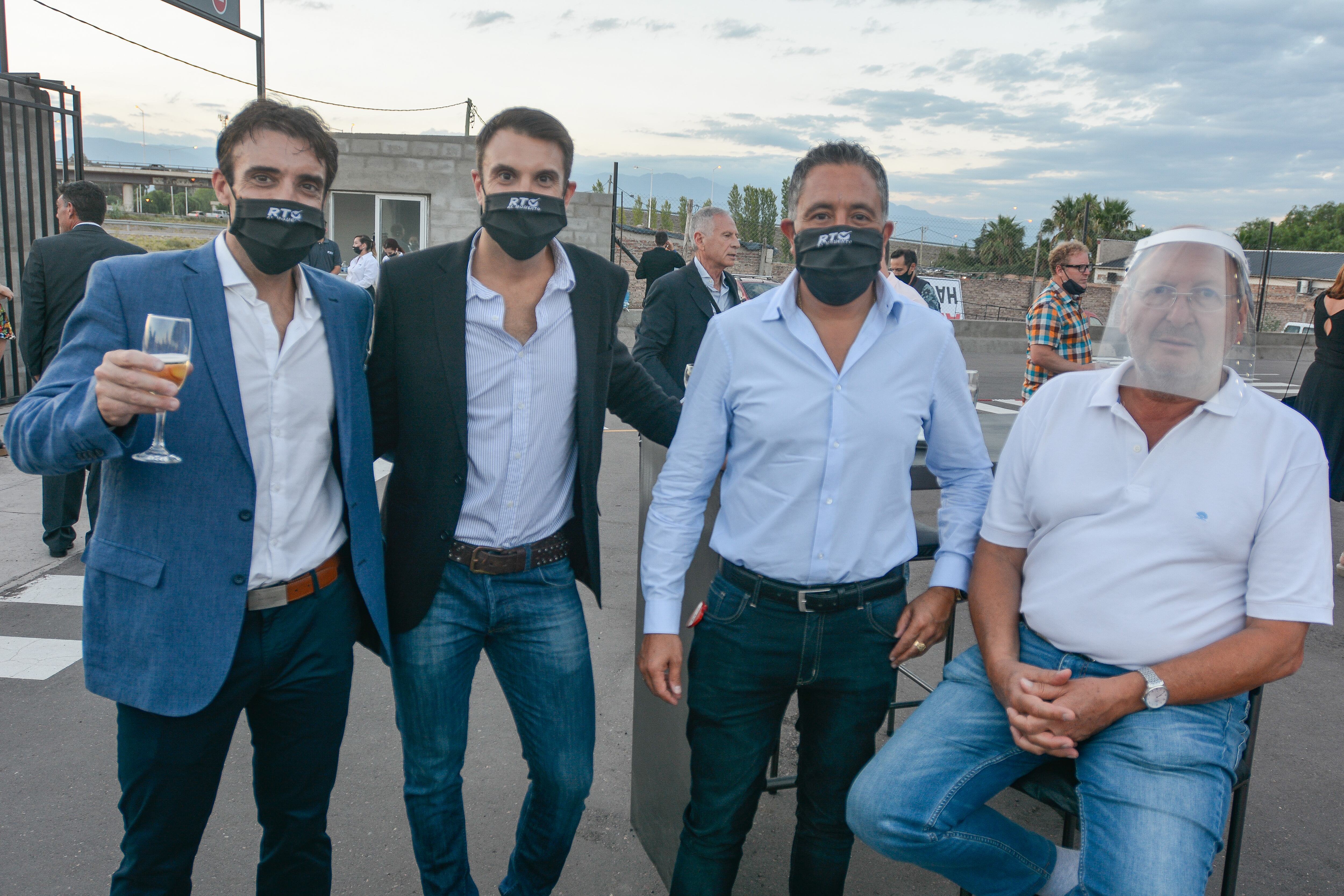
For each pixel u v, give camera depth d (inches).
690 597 80.9
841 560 65.0
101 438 52.3
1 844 91.4
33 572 169.8
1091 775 60.9
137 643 58.6
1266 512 59.9
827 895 71.3
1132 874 55.6
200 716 59.7
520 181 66.0
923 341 65.6
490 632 73.7
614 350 79.4
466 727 75.0
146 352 53.5
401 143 653.3
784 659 66.3
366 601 66.9
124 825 68.6
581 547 76.5
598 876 90.2
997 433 124.0
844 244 61.0
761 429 64.9
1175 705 60.4
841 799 69.6
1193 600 61.7
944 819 62.6
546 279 71.0
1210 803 57.6
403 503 70.7
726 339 67.1
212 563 58.9
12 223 313.3
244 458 59.3
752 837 97.9
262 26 401.7
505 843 95.7
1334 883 91.6
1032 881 65.4
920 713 69.4
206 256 60.1
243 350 60.2
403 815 99.3
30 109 295.7
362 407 67.0
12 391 302.0
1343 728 125.5
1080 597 64.4
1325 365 185.9
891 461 65.2
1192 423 61.2
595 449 75.0
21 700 123.1
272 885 68.6
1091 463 64.7
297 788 66.2
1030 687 60.4
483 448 69.7
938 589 71.4
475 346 68.7
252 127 57.7
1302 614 58.6
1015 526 70.1
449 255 69.1
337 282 66.7
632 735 112.4
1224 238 60.7
